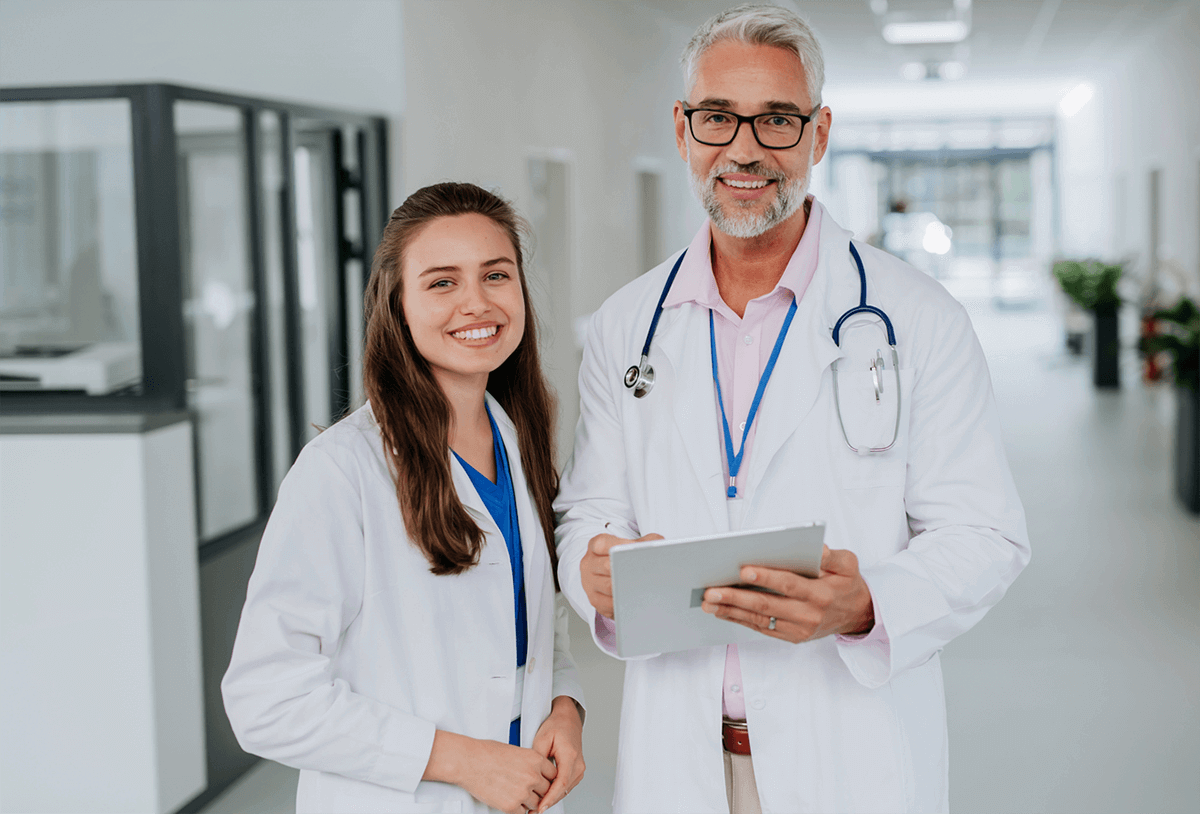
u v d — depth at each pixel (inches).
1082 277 430.9
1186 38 393.4
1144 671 152.5
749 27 58.1
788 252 63.2
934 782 59.9
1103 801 116.3
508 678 55.6
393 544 54.2
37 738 111.7
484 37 204.7
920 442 60.1
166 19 181.9
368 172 169.8
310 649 52.1
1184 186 411.5
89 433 109.0
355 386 169.5
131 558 109.4
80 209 193.6
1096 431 336.8
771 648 58.7
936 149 740.0
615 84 289.1
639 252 318.3
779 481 60.2
